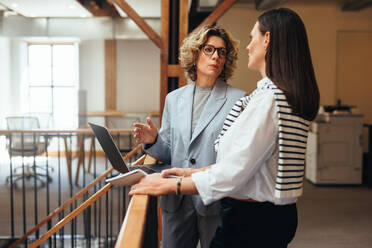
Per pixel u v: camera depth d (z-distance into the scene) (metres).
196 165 1.74
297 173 1.10
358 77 7.79
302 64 1.10
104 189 3.10
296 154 1.09
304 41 1.13
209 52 1.77
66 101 9.29
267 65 1.15
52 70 9.21
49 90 9.27
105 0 7.64
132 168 1.73
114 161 1.46
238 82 7.58
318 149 5.85
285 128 1.05
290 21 1.12
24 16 7.64
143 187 1.13
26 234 3.62
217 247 1.26
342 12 7.56
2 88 8.52
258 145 1.04
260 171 1.11
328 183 5.89
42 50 9.21
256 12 7.48
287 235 1.18
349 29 7.59
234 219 1.19
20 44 8.94
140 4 6.45
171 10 3.72
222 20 7.52
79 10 7.05
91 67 9.29
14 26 7.62
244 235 1.17
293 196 1.09
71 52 9.22
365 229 3.96
